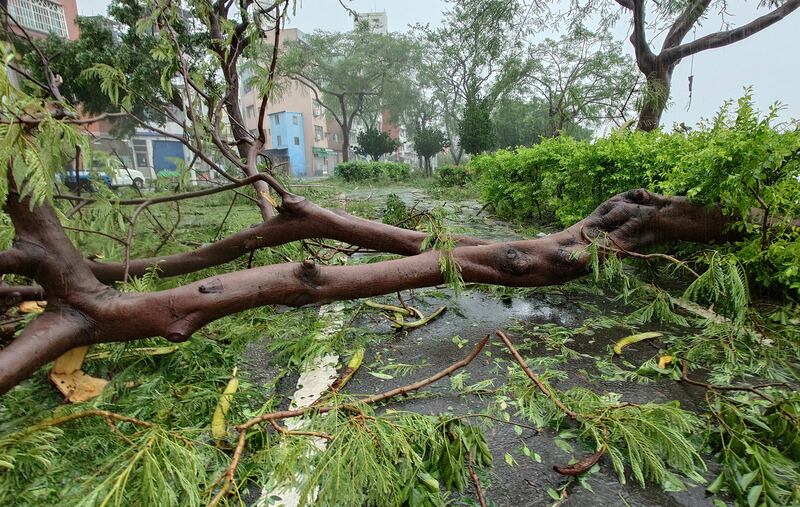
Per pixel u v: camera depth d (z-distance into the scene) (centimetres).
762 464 115
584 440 143
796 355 196
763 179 236
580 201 484
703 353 199
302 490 104
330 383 186
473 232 562
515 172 684
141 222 376
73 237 234
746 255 239
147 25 278
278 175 537
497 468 130
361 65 3014
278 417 129
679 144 360
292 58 2355
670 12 1036
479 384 177
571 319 258
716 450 134
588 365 197
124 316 146
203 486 118
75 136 124
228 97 369
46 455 116
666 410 136
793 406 135
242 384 183
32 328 134
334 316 261
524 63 1991
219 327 238
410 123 4209
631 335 229
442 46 2688
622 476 123
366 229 244
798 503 106
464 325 252
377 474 109
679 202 253
